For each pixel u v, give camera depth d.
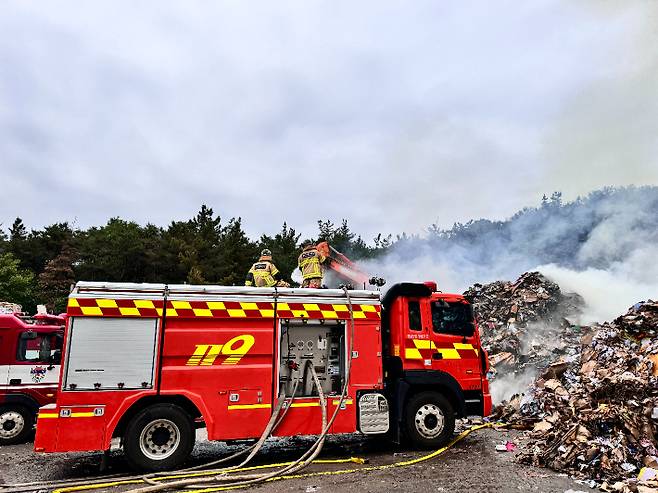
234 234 39.69
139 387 6.90
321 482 6.27
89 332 6.89
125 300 7.07
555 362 10.98
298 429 7.43
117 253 37.91
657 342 9.23
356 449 8.38
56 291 35.25
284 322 7.71
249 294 7.61
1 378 9.77
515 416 10.09
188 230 39.41
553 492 5.79
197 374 7.13
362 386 7.87
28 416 9.79
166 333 7.14
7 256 34.66
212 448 8.75
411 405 8.12
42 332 10.21
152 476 6.59
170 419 6.91
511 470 6.71
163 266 36.84
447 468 6.88
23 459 8.09
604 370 9.24
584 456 6.63
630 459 6.39
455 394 8.31
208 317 7.33
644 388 7.57
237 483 6.25
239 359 7.34
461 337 8.61
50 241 45.94
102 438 6.64
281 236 41.12
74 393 6.67
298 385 7.83
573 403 8.31
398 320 8.43
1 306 19.25
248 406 7.23
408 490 5.90
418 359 8.27
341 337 8.05
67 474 7.03
